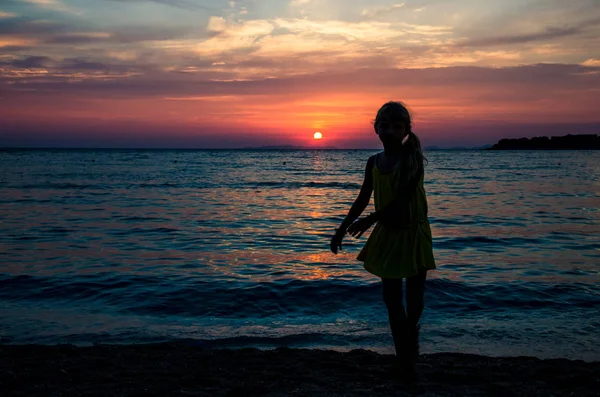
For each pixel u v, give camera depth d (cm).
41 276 720
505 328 502
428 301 598
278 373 336
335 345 459
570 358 418
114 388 309
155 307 584
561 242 1040
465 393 294
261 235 1149
